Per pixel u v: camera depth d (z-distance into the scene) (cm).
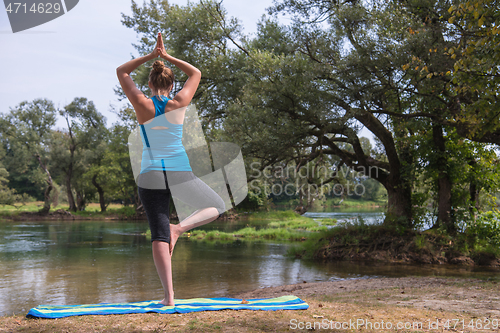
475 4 738
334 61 1348
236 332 291
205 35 1798
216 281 1001
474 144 1471
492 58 829
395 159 1516
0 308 717
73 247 1845
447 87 959
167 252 335
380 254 1417
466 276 1054
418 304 506
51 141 5109
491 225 1433
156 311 347
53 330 293
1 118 5153
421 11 1237
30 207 6081
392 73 1240
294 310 383
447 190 1496
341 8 1336
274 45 1775
